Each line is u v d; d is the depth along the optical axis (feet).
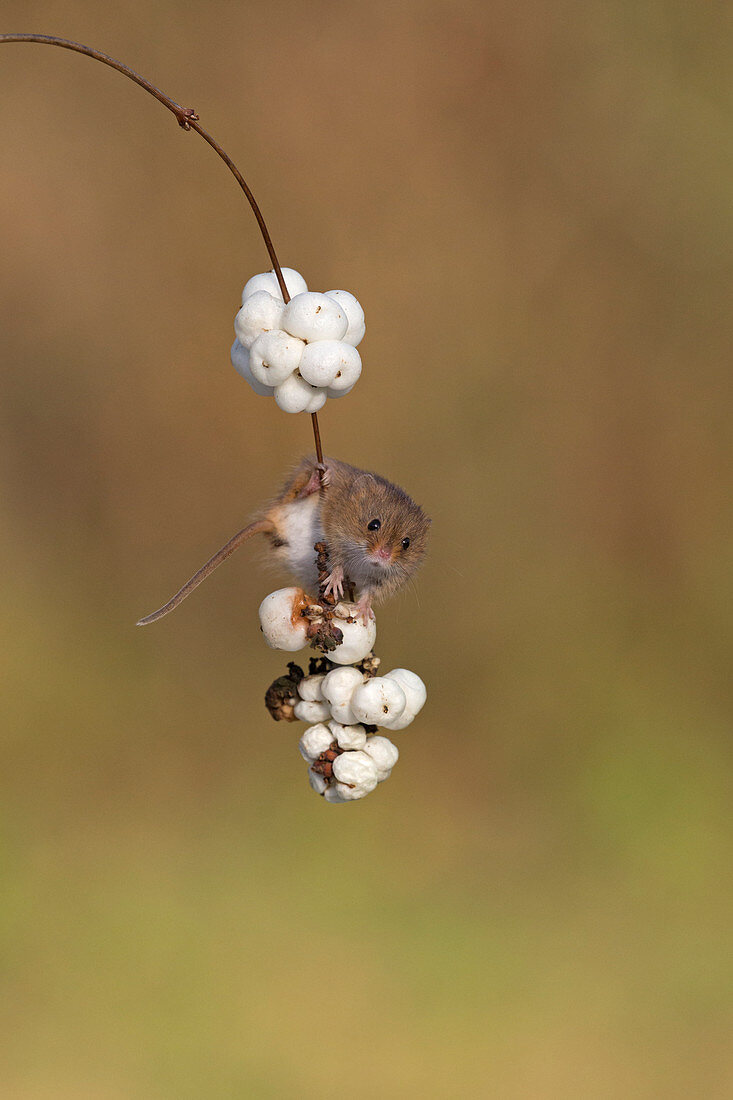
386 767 7.79
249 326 7.80
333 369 7.79
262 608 7.80
